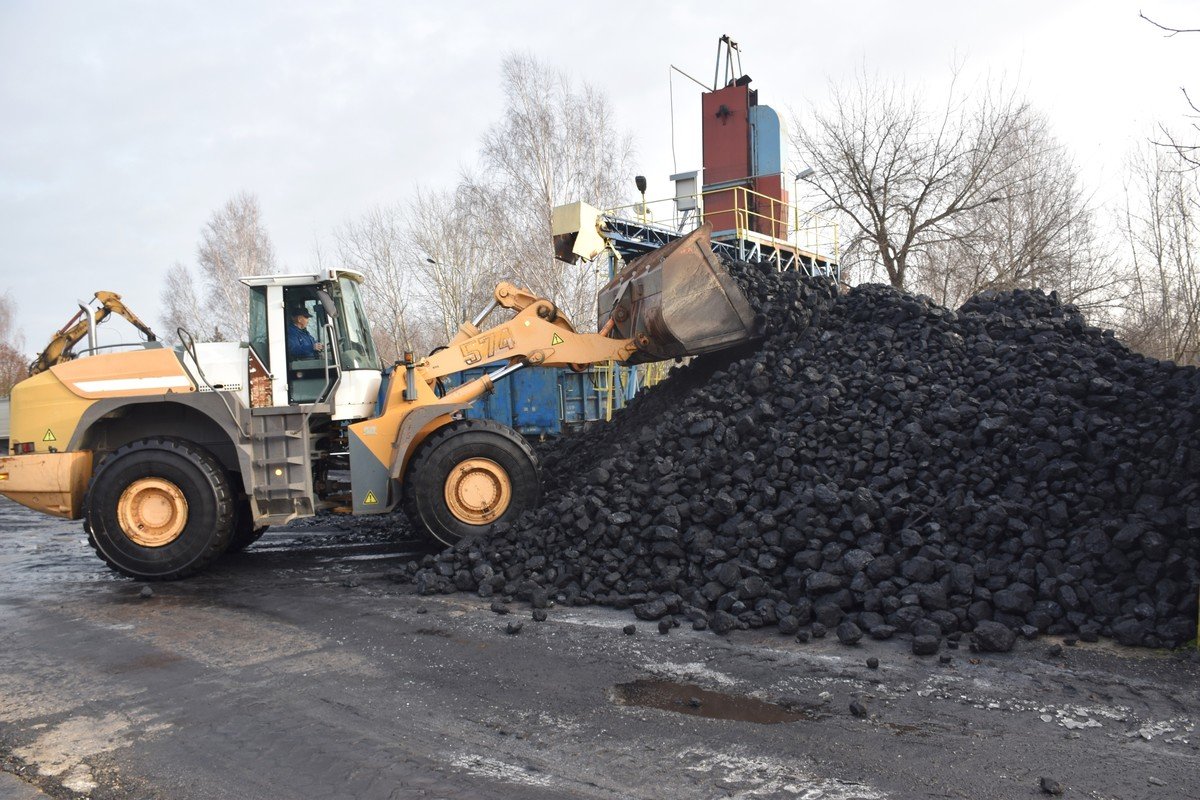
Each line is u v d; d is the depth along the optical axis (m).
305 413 7.47
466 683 4.66
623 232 15.52
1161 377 6.61
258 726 4.14
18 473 7.34
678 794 3.34
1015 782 3.33
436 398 7.94
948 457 6.31
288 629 5.81
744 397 7.62
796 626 5.25
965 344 7.62
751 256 15.96
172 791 3.49
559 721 4.11
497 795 3.38
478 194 29.31
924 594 5.19
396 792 3.42
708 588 5.76
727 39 18.91
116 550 7.26
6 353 43.34
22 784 3.58
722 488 6.53
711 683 4.54
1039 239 20.64
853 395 7.22
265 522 7.41
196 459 7.26
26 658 5.34
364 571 7.64
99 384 7.46
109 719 4.29
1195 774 3.36
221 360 7.77
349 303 8.23
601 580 6.32
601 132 28.09
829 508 5.99
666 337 8.38
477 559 6.88
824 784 3.37
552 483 8.63
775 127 17.73
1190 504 5.22
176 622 6.07
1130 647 4.75
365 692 4.57
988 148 20.66
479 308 30.27
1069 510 5.62
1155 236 18.42
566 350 8.49
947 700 4.17
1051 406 6.41
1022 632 4.94
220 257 38.16
